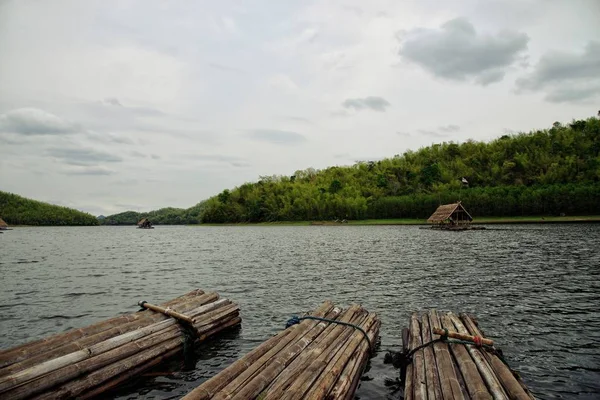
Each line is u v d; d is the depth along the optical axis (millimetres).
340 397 7332
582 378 8914
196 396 6574
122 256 38875
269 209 144625
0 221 125812
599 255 30062
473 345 8875
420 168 139375
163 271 27188
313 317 11141
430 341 9141
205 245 53688
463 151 145500
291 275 24172
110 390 8477
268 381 7316
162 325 10398
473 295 17484
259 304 16547
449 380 7113
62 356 7859
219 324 12344
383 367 9844
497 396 6441
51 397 7145
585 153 117312
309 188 144250
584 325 12789
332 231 82688
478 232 61562
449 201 101750
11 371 7090
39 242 65875
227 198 164625
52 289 20484
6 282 22688
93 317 14883
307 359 8383
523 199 91750
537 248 35938
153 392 8508
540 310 14711
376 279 22078
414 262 29016
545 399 7988
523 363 9812
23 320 14406
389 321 13766
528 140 134625
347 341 9977
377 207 114438
